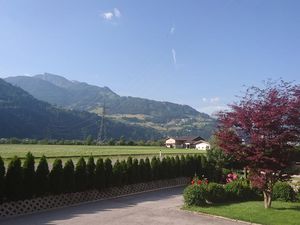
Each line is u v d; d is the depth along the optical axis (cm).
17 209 1566
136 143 10450
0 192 1494
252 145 1644
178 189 2658
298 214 1556
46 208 1698
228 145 1686
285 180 1700
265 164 1622
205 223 1452
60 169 1786
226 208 1698
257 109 1631
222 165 3058
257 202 1900
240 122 1648
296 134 1597
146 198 2158
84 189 1934
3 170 1523
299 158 1670
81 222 1435
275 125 1590
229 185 1978
